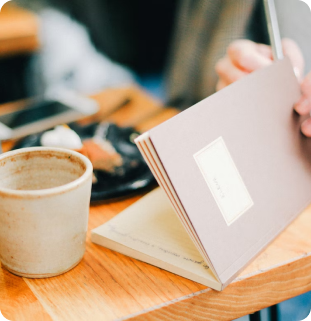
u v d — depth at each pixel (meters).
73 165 0.54
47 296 0.49
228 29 1.40
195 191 0.48
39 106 1.07
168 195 0.47
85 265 0.55
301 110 0.66
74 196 0.47
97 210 0.68
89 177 0.49
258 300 0.55
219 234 0.50
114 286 0.51
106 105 1.13
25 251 0.49
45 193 0.44
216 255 0.49
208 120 0.52
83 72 2.08
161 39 1.75
